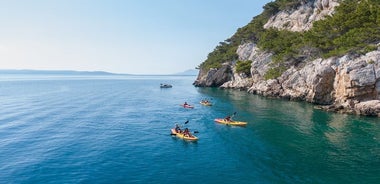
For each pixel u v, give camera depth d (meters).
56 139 37.03
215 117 53.12
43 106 67.94
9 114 55.94
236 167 27.31
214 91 105.88
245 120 49.56
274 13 125.94
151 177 24.92
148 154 31.14
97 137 38.22
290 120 49.00
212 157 30.20
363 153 31.38
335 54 61.38
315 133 40.06
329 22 72.38
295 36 89.31
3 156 30.20
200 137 38.44
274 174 25.66
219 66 124.62
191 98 85.19
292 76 73.44
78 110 61.66
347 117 50.81
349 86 53.16
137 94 100.38
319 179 24.53
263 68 91.00
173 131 40.09
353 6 73.50
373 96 51.84
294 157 30.11
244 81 104.69
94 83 185.88
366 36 58.59
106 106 68.31
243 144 34.97
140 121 49.41
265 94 83.44
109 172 25.98
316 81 62.69
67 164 27.95
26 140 36.44
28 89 123.12
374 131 40.81
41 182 23.88
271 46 93.12
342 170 26.56
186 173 25.84
